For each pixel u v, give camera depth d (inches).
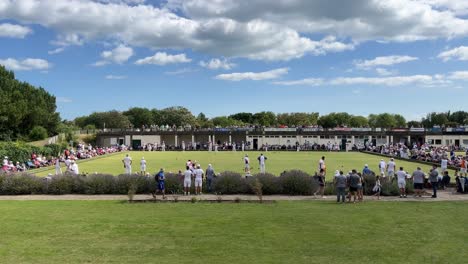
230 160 2375.7
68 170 1289.4
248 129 4303.6
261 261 514.6
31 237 627.2
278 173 1636.3
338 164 2091.5
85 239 615.5
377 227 689.6
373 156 2856.8
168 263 508.1
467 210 847.7
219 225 702.5
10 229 675.4
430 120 6673.2
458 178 1135.6
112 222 727.1
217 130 4340.6
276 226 695.1
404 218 763.4
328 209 856.9
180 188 1114.7
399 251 557.0
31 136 3427.7
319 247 573.9
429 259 524.1
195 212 822.5
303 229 674.2
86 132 4436.5
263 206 896.3
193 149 3941.9
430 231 663.8
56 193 1104.8
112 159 2566.4
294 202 954.7
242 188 1108.5
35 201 975.0
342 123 6161.4
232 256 534.3
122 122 6240.2
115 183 1111.0
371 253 548.7
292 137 4217.5
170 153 3287.4
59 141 3757.4
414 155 2519.7
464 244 590.9
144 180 1119.0
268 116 6939.0
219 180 1115.9
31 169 1856.5
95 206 896.9
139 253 549.0
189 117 6747.1
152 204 924.6
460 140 4077.3
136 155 2984.7
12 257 531.8
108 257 532.4
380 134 4143.7
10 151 2017.7
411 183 1118.4
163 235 637.3
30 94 3681.1
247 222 726.5
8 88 3442.4
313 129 4207.7
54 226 696.4
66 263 509.0
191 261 515.2
